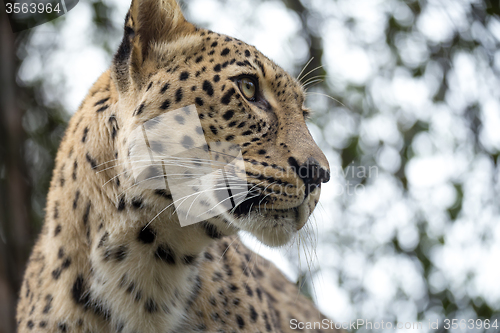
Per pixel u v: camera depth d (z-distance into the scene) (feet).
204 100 18.78
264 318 21.97
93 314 19.30
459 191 38.65
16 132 39.83
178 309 19.74
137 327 19.43
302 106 22.53
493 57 41.19
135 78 19.25
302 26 41.96
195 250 19.97
